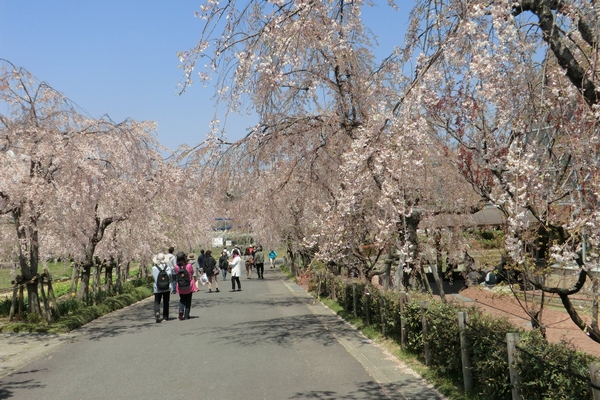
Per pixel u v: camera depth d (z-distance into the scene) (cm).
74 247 1827
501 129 701
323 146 1254
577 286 646
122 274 3014
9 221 1591
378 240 966
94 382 816
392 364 866
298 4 834
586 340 1038
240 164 1257
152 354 1026
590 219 564
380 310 1108
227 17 833
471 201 1123
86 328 1431
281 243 3200
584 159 598
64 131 1489
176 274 1571
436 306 812
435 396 680
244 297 2255
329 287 1984
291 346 1061
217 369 877
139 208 1798
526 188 627
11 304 1605
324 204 1322
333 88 1170
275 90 1102
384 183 880
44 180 1402
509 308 1279
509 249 649
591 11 582
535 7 600
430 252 1225
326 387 743
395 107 836
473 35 688
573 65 578
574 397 452
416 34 779
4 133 1399
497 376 590
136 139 1675
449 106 734
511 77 670
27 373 899
